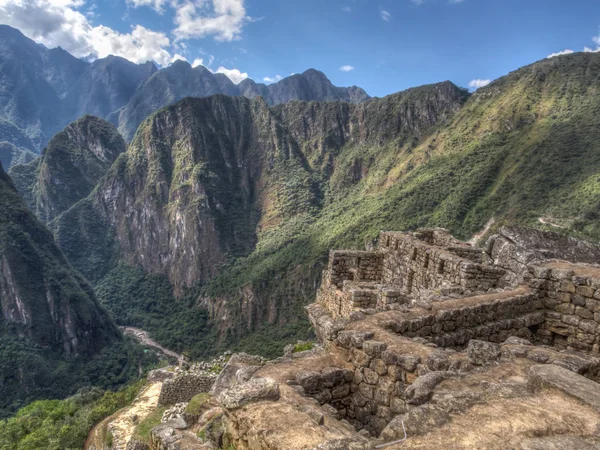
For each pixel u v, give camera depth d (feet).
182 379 64.18
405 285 45.73
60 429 79.05
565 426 11.90
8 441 86.43
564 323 29.35
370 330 21.59
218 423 18.07
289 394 15.96
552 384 13.88
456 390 14.87
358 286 40.75
